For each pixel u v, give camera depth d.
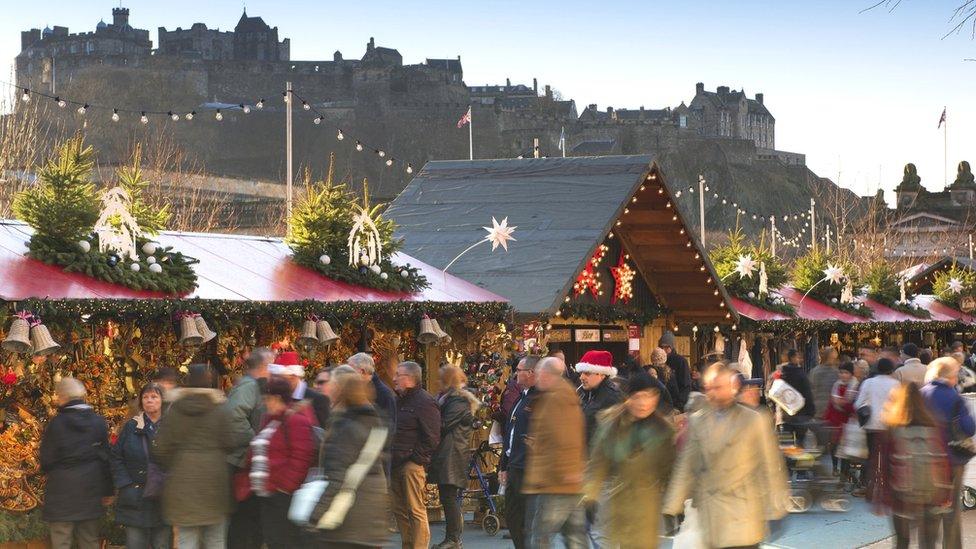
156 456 10.07
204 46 168.38
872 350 21.95
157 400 11.29
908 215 87.00
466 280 21.05
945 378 12.84
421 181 24.59
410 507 12.77
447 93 153.25
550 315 20.16
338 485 9.00
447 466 13.27
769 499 9.55
